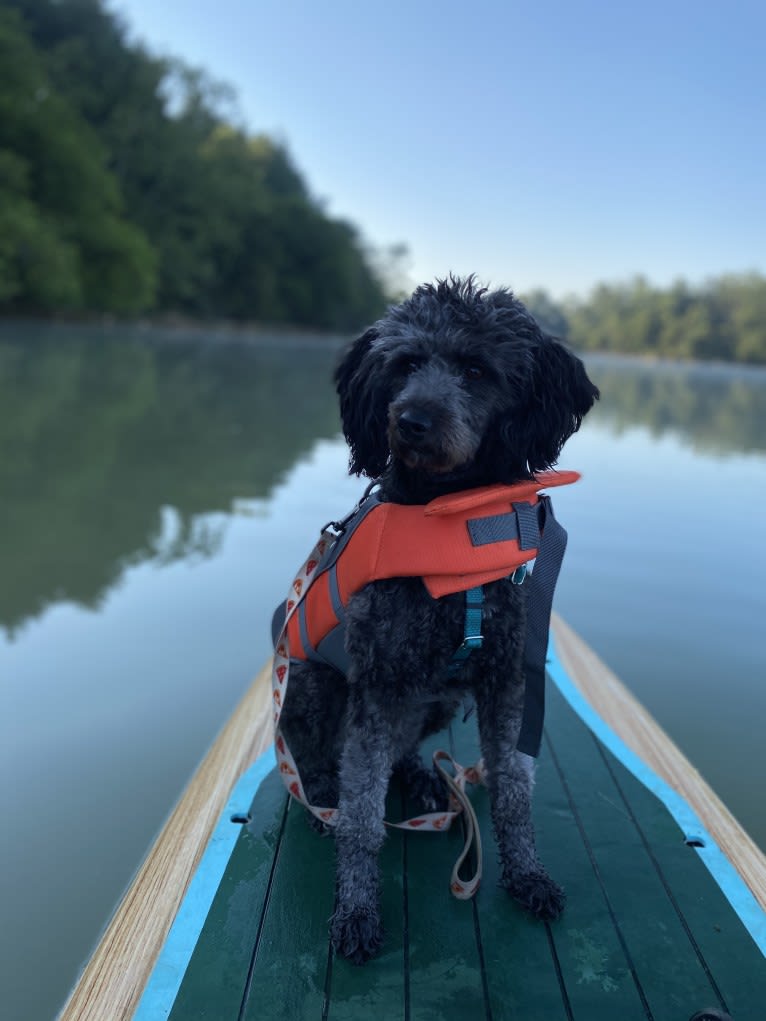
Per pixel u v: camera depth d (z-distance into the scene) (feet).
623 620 5.02
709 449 12.37
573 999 2.02
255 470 8.64
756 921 2.29
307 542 6.20
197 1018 1.94
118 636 4.46
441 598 2.17
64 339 26.48
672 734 3.75
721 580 5.78
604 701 3.55
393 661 2.19
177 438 10.27
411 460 2.28
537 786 2.88
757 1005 2.02
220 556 5.82
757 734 3.78
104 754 3.42
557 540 2.33
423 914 2.30
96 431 10.28
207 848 2.54
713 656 4.57
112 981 2.04
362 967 2.10
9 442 9.19
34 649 4.28
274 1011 1.97
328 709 2.60
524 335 2.44
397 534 2.21
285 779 2.57
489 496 2.23
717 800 2.85
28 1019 2.26
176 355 25.14
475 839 2.41
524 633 2.28
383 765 2.25
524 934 2.23
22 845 2.89
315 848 2.56
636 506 7.94
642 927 2.26
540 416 2.46
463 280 2.54
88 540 6.00
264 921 2.25
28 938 2.53
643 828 2.67
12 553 5.63
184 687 3.95
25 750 3.41
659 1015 1.98
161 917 2.26
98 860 2.85
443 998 2.02
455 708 2.63
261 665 4.18
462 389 2.35
